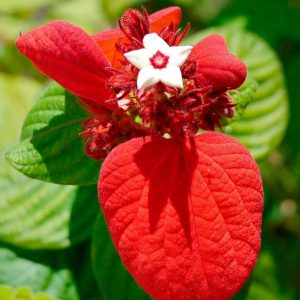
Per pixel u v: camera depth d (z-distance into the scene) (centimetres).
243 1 47
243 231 27
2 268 36
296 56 46
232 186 27
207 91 28
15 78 46
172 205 27
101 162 32
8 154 32
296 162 46
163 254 27
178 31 29
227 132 34
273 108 38
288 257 44
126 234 27
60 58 28
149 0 48
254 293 43
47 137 32
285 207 47
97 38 29
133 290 34
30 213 35
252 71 38
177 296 27
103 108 29
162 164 27
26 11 50
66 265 36
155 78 27
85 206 35
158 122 28
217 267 27
